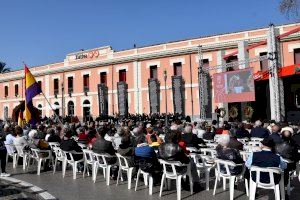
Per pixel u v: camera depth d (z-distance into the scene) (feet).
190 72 117.80
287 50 101.96
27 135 51.90
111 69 136.36
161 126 60.34
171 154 27.27
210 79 112.16
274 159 23.16
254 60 81.15
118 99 131.64
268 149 23.68
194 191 29.86
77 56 147.84
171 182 33.83
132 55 130.41
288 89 94.02
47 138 44.39
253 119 96.37
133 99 129.90
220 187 31.27
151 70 127.44
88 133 44.60
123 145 32.55
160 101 123.65
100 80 139.64
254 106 96.99
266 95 95.50
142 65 128.77
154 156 29.27
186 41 119.75
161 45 125.08
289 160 27.07
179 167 27.53
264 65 104.68
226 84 88.02
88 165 41.81
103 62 137.80
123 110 129.90
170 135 28.12
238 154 26.99
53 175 39.06
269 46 72.90
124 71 134.10
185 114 117.70
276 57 71.92
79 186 32.76
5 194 29.55
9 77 175.11
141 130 40.68
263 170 23.30
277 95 71.10
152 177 29.32
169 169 27.99
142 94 128.16
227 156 26.73
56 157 40.50
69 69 149.38
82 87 144.97
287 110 93.50
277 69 71.97
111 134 46.62
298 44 100.63
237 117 98.78
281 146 27.50
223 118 94.63
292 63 100.83
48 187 32.42
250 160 24.17
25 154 43.60
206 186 30.35
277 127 37.04
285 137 28.94
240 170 26.78
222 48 111.75
